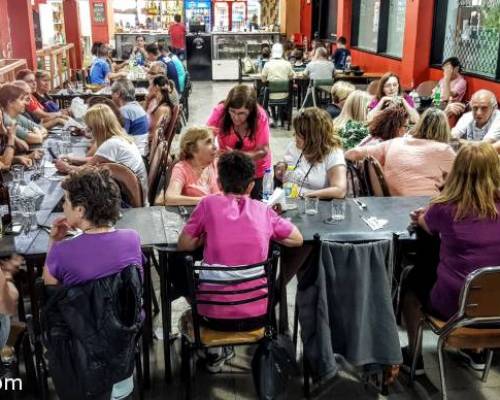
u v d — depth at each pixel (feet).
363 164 11.07
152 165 12.31
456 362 9.00
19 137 14.46
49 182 10.71
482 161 7.18
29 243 7.75
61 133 15.89
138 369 7.88
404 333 9.50
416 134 11.02
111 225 6.48
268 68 27.73
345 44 34.68
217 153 10.26
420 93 23.76
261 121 11.06
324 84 28.48
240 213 7.36
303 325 7.63
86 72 32.30
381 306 7.55
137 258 6.43
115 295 6.09
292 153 10.51
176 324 9.97
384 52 32.09
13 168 10.94
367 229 8.41
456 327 7.11
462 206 7.27
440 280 7.68
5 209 8.49
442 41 25.44
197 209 7.49
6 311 6.74
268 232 7.48
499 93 20.13
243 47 45.73
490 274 6.70
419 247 8.63
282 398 7.33
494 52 21.09
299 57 37.58
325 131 10.02
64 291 5.96
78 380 6.00
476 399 8.18
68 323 5.92
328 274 7.40
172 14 49.83
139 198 10.25
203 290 7.34
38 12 30.86
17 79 18.08
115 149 11.25
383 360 7.64
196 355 8.86
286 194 9.88
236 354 9.17
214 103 35.42
